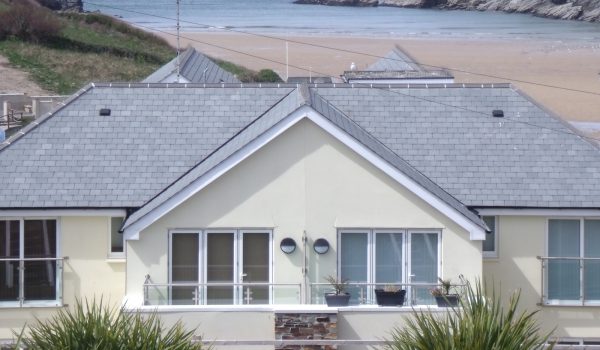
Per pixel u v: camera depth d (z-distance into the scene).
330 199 69.75
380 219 69.88
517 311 73.12
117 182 74.62
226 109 80.44
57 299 72.44
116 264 72.81
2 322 71.69
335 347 64.44
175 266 69.88
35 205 72.19
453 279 69.88
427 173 75.88
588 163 76.62
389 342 56.28
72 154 76.44
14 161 75.56
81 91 81.25
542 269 73.56
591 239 74.06
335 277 69.94
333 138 69.31
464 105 81.00
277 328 66.19
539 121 79.81
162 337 50.88
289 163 69.56
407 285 68.44
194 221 69.56
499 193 74.44
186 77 121.44
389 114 80.25
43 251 72.88
